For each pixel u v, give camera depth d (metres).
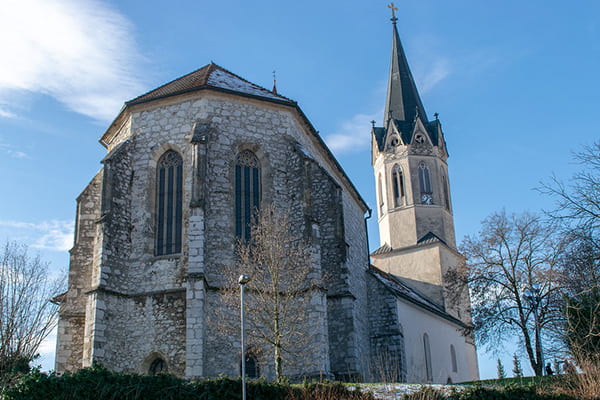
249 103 33.19
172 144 31.94
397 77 61.62
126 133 33.44
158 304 29.06
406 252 55.78
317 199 34.59
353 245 41.09
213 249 30.03
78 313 30.94
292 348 29.06
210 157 31.39
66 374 20.69
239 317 28.98
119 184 30.92
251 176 32.66
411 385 23.27
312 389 21.92
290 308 28.89
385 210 58.31
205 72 36.06
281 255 28.38
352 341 32.56
